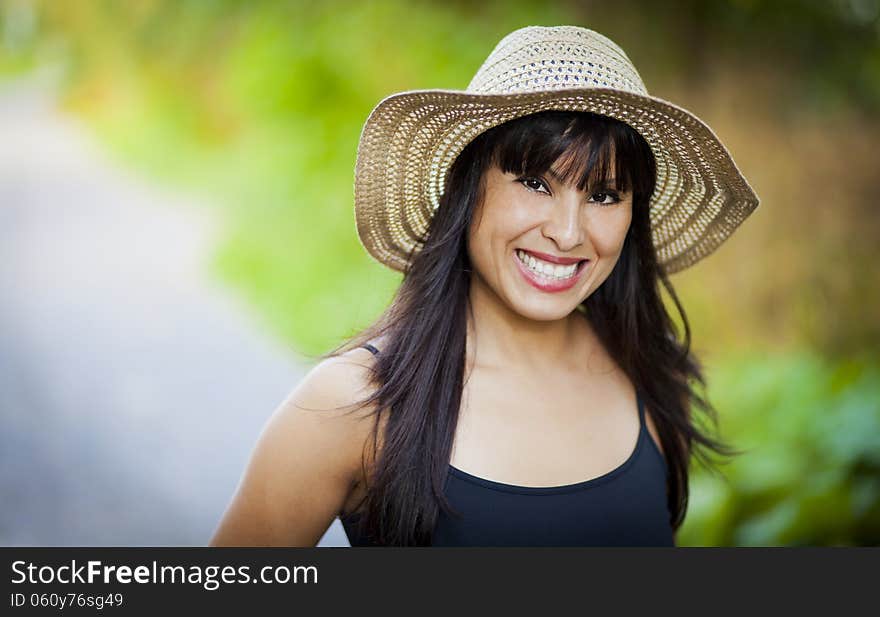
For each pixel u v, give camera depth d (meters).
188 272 11.82
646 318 2.83
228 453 6.75
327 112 12.12
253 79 14.14
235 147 15.76
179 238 13.67
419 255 2.55
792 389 5.97
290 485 2.46
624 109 2.28
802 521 4.47
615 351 2.84
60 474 6.60
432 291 2.49
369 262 9.44
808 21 8.88
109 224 15.16
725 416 5.91
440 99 2.31
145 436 7.13
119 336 9.53
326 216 10.58
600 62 2.37
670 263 2.99
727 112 8.81
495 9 11.16
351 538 2.66
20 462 6.79
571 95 2.19
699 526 4.60
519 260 2.42
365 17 12.17
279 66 12.88
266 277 10.48
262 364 8.50
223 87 16.98
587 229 2.38
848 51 8.92
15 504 6.14
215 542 2.57
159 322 9.91
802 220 7.96
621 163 2.35
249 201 12.36
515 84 2.35
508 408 2.56
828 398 5.68
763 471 4.87
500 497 2.45
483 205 2.42
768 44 8.95
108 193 18.22
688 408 2.95
